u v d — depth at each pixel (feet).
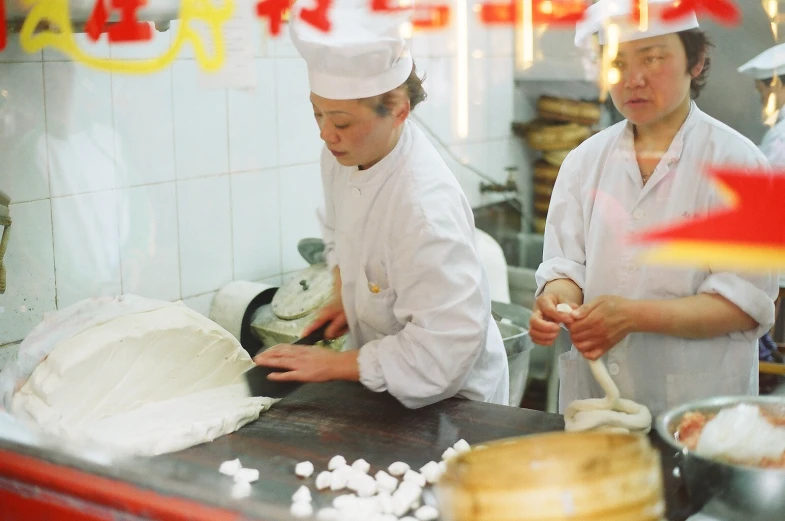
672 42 5.37
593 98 8.36
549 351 8.17
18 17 6.64
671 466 4.53
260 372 6.32
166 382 6.08
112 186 7.32
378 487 4.86
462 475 3.85
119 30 7.14
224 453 5.41
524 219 9.42
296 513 4.52
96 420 5.70
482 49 8.82
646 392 5.71
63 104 7.00
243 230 8.11
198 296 7.89
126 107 7.29
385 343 6.14
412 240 5.96
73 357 5.78
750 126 5.51
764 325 5.53
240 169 7.98
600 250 5.99
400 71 5.83
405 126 6.32
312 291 7.32
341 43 5.55
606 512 3.59
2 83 6.69
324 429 5.75
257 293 7.61
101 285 7.39
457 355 5.92
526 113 8.84
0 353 6.83
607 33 5.60
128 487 4.91
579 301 6.17
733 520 4.10
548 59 8.48
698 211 5.27
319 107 5.84
